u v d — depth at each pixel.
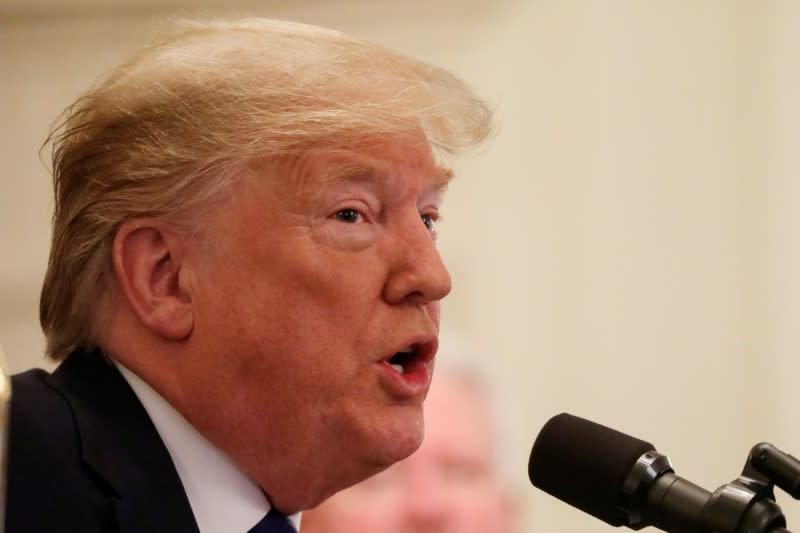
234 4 10.32
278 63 3.76
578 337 10.47
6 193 10.27
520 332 10.43
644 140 10.55
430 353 3.88
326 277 3.66
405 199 3.81
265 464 3.78
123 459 3.57
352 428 3.70
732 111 10.51
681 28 10.59
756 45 10.49
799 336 10.35
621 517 3.61
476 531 6.15
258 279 3.66
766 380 10.38
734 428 10.41
